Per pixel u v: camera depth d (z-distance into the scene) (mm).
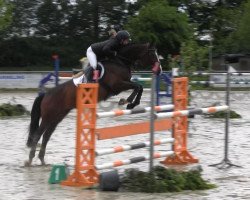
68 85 10711
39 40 59500
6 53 58281
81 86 8617
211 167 10781
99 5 58844
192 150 13008
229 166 10828
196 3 57594
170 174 8758
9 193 8242
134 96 11273
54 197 7957
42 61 59312
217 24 56719
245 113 23406
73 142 14203
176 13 46312
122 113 9250
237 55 47500
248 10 47688
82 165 8844
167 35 45875
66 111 10859
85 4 59031
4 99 29391
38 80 38812
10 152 12562
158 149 12953
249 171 10398
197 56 21344
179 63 23500
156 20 45562
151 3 46875
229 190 8633
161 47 46656
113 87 11203
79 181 8773
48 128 10891
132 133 9555
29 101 28188
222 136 15641
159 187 8414
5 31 57750
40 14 59562
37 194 8172
